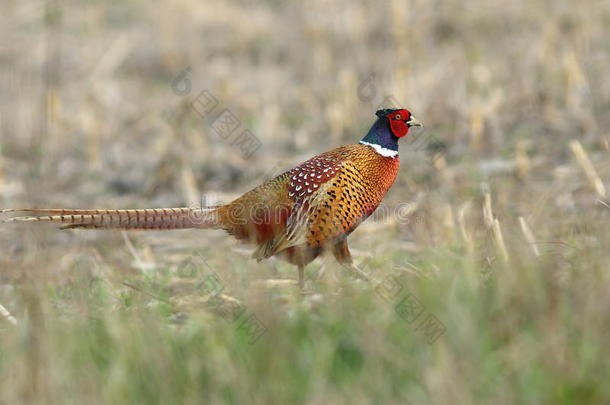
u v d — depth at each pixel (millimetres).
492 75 25688
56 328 11352
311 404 9602
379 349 10391
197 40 32094
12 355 10945
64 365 10453
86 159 23906
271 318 10875
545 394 9633
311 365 10391
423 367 9961
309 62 29594
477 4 30266
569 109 22859
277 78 28750
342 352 10844
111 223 13773
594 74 23594
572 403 9570
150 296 13750
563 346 10078
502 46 27625
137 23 33688
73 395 10000
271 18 33531
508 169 19938
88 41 31844
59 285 14938
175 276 15391
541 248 14211
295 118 25734
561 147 21078
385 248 15812
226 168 22422
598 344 10156
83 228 13711
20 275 14898
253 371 10312
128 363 10508
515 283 11328
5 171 21469
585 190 17984
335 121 24047
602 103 22188
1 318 13031
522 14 29438
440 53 27797
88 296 13555
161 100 27469
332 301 12219
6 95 27203
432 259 13445
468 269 12102
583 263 12227
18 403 9938
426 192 17781
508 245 13062
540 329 10523
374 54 28422
